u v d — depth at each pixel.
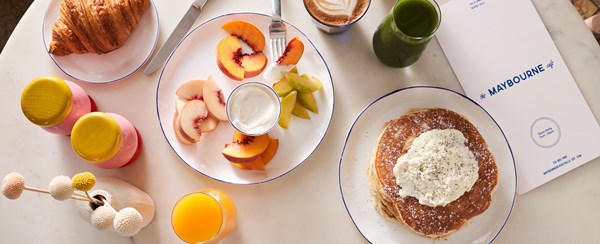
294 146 0.74
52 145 0.75
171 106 0.75
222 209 0.67
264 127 0.71
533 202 0.75
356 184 0.73
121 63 0.75
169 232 0.74
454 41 0.75
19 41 0.76
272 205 0.74
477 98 0.75
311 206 0.74
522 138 0.75
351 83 0.76
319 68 0.74
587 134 0.75
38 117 0.65
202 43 0.76
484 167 0.71
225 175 0.73
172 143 0.73
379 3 0.77
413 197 0.70
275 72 0.73
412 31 0.70
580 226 0.74
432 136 0.70
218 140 0.74
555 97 0.75
